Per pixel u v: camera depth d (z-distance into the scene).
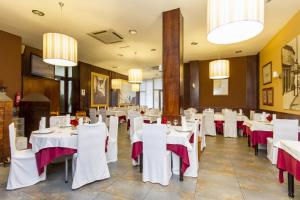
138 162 3.74
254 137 4.37
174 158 3.34
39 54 6.92
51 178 3.15
